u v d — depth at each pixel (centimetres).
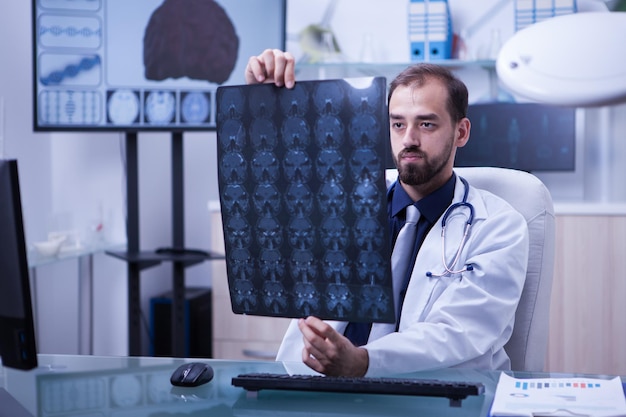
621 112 360
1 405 119
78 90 330
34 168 360
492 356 156
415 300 159
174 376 130
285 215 129
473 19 386
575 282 327
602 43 259
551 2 365
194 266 434
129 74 332
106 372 138
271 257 131
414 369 139
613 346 325
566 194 387
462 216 163
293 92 128
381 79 122
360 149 123
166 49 332
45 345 368
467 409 115
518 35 273
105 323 380
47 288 369
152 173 407
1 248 115
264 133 130
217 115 133
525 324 168
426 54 365
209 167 428
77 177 376
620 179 361
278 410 115
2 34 334
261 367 140
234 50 333
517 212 165
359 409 115
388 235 123
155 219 410
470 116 366
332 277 127
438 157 156
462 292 153
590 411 106
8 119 338
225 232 135
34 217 360
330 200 126
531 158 364
